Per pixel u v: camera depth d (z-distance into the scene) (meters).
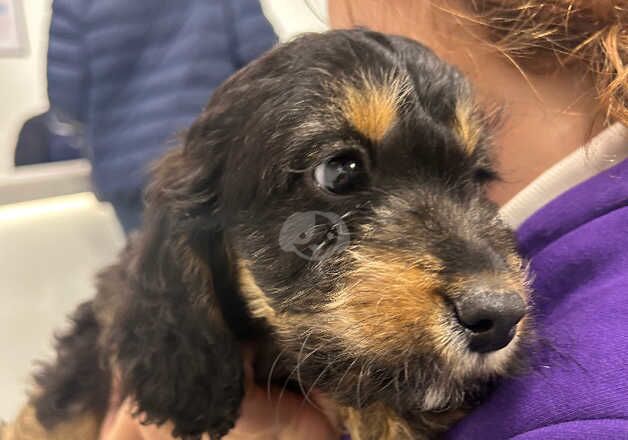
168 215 0.18
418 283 0.14
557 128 0.16
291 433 0.18
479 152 0.17
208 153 0.17
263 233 0.16
